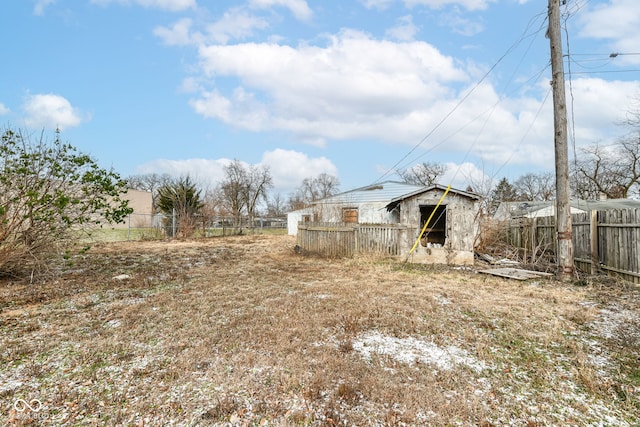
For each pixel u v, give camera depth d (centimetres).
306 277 785
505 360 355
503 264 1041
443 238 1488
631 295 611
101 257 1077
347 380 308
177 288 663
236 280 743
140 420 253
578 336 420
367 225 1120
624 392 293
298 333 418
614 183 2656
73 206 738
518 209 2169
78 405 270
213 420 254
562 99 799
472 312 512
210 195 2809
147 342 394
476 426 250
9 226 683
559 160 805
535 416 262
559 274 797
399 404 274
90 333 421
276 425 248
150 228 2214
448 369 334
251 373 321
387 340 403
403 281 744
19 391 288
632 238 710
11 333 418
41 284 686
